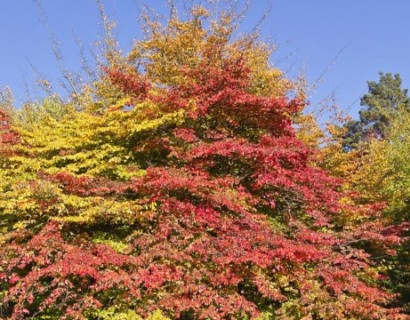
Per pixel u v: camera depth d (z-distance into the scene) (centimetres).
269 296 930
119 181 1068
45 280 966
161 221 971
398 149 1711
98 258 870
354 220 1404
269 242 976
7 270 910
